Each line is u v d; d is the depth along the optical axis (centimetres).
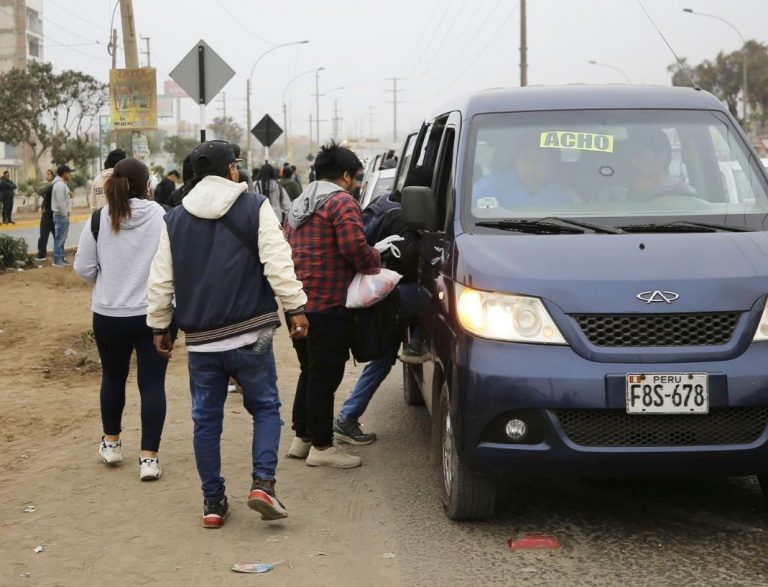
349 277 613
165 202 1495
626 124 588
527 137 579
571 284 467
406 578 446
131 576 458
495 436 468
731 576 438
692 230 521
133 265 596
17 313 1304
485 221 538
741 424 461
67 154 5069
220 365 507
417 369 670
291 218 620
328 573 455
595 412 461
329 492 579
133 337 604
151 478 605
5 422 757
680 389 453
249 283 503
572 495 559
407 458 646
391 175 1327
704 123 590
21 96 4919
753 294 463
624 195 553
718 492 556
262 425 514
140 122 1798
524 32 4366
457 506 506
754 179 566
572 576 444
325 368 619
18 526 531
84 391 859
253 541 500
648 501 545
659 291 461
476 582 440
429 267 595
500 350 468
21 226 3619
